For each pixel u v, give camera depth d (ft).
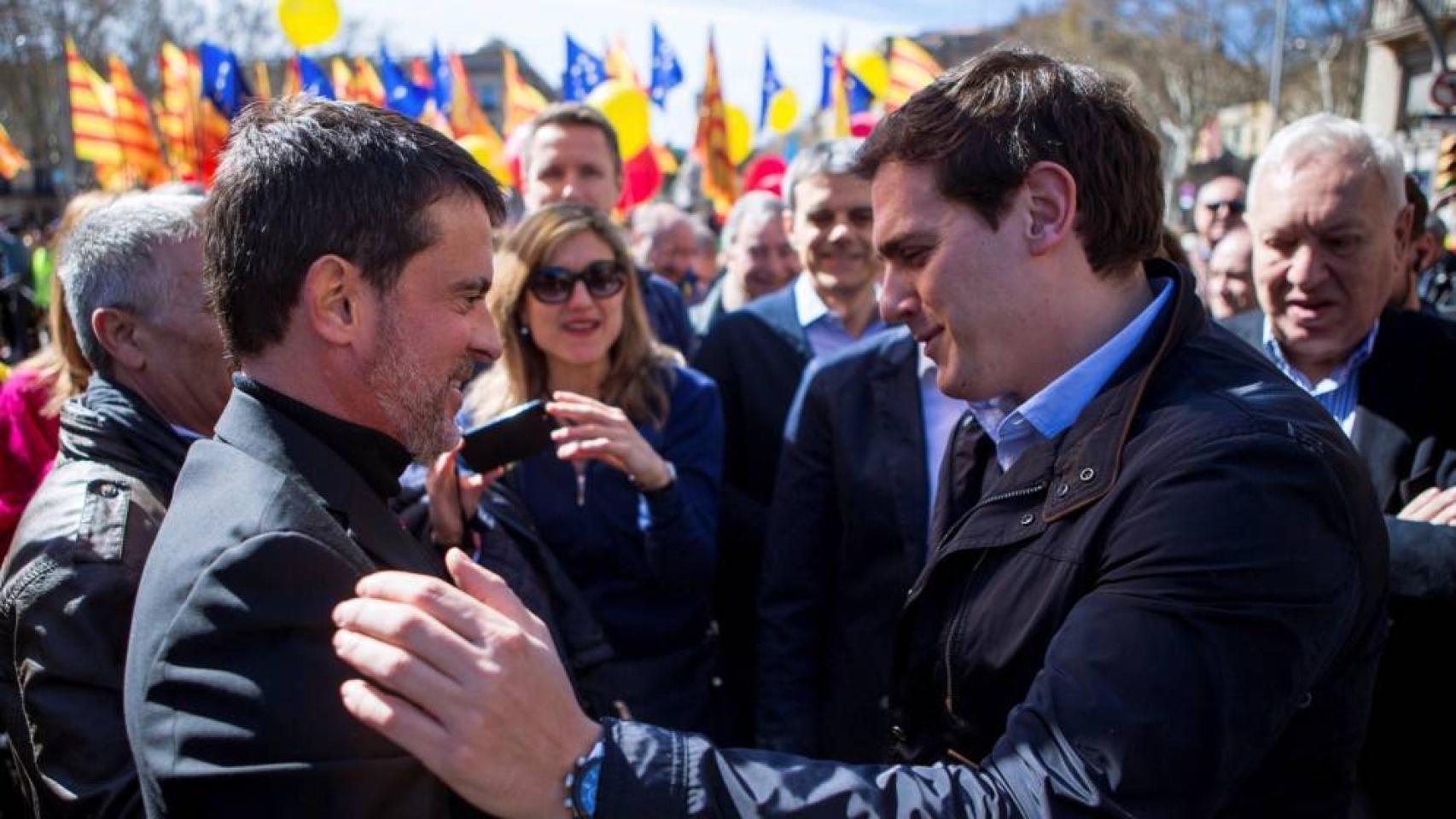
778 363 10.32
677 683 8.04
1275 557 3.36
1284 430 3.59
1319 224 6.46
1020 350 4.10
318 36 15.93
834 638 7.39
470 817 3.66
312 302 3.64
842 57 22.89
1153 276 4.49
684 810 3.17
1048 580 3.92
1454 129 25.54
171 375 5.58
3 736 6.11
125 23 84.84
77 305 5.54
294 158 3.63
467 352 3.89
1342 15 74.74
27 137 90.74
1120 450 3.84
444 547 6.68
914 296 4.17
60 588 4.49
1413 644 5.76
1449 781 5.72
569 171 11.42
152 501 4.95
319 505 3.57
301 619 3.27
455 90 26.45
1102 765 3.15
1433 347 6.64
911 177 4.03
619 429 7.30
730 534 9.77
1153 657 3.26
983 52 4.24
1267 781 3.81
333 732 3.21
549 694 3.12
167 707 3.26
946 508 5.22
